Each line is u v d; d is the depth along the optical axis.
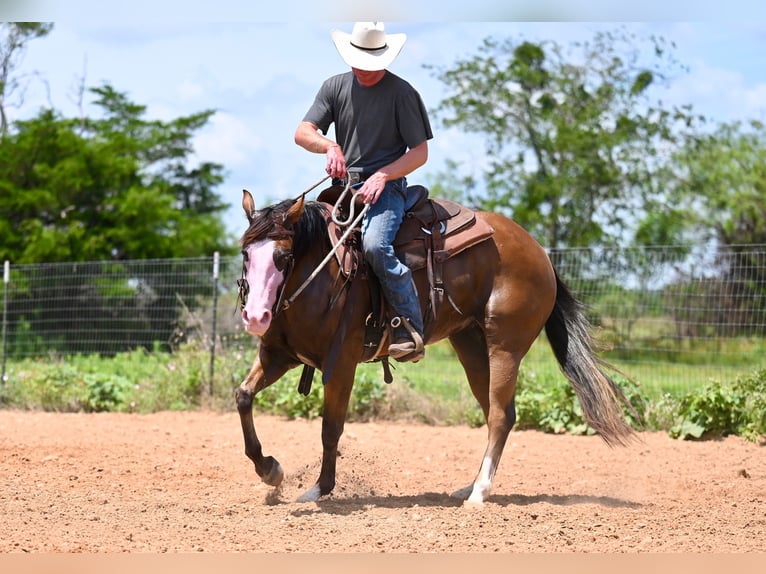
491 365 8.37
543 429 13.81
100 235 41.00
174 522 7.06
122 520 7.09
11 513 7.26
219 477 9.62
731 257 15.91
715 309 15.62
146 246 42.22
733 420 12.95
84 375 16.94
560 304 8.92
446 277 8.19
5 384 17.06
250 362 16.47
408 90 7.90
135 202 41.88
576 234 40.81
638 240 41.72
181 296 19.78
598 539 6.62
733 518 7.51
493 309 8.34
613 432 8.61
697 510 7.92
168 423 14.45
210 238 45.91
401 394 15.12
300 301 7.55
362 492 8.94
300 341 7.67
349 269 7.71
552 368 16.70
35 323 22.02
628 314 16.48
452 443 12.48
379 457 11.18
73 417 15.26
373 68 7.67
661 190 40.94
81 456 10.71
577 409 13.52
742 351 15.67
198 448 11.73
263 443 12.33
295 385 15.11
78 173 41.75
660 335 16.25
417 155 7.80
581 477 10.01
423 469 10.41
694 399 13.11
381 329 7.94
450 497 8.50
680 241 41.28
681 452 11.77
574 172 41.12
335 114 8.06
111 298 20.80
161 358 18.52
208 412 15.73
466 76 42.16
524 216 40.91
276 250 7.12
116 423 14.41
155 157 58.19
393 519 7.24
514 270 8.41
